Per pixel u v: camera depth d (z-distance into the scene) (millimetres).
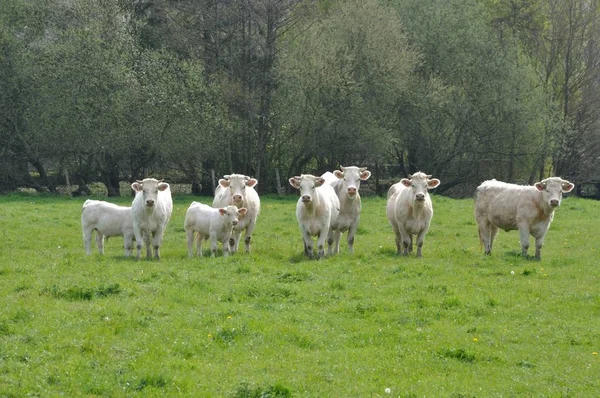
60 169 47312
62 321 12625
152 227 19312
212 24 46500
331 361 11328
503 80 50594
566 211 34625
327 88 46094
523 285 16609
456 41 50781
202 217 19797
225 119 45375
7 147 46250
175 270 17078
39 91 43875
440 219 30703
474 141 52219
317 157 51094
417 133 51312
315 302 14734
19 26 46000
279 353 11562
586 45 58375
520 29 61594
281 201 42312
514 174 54875
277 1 45906
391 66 46812
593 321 13891
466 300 15008
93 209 19812
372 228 27625
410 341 12438
